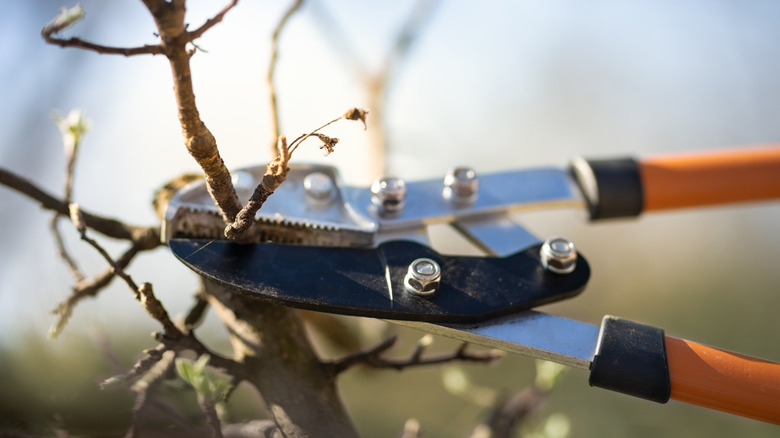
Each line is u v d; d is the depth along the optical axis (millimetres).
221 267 455
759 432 848
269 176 414
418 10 884
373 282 463
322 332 698
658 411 864
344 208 492
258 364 476
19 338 634
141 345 769
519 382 847
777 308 1027
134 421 488
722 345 1003
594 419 848
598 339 457
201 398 463
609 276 1080
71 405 563
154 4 382
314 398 473
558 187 561
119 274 455
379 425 791
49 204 507
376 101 835
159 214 502
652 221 1149
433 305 459
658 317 1030
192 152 406
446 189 521
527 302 468
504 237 516
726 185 572
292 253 466
